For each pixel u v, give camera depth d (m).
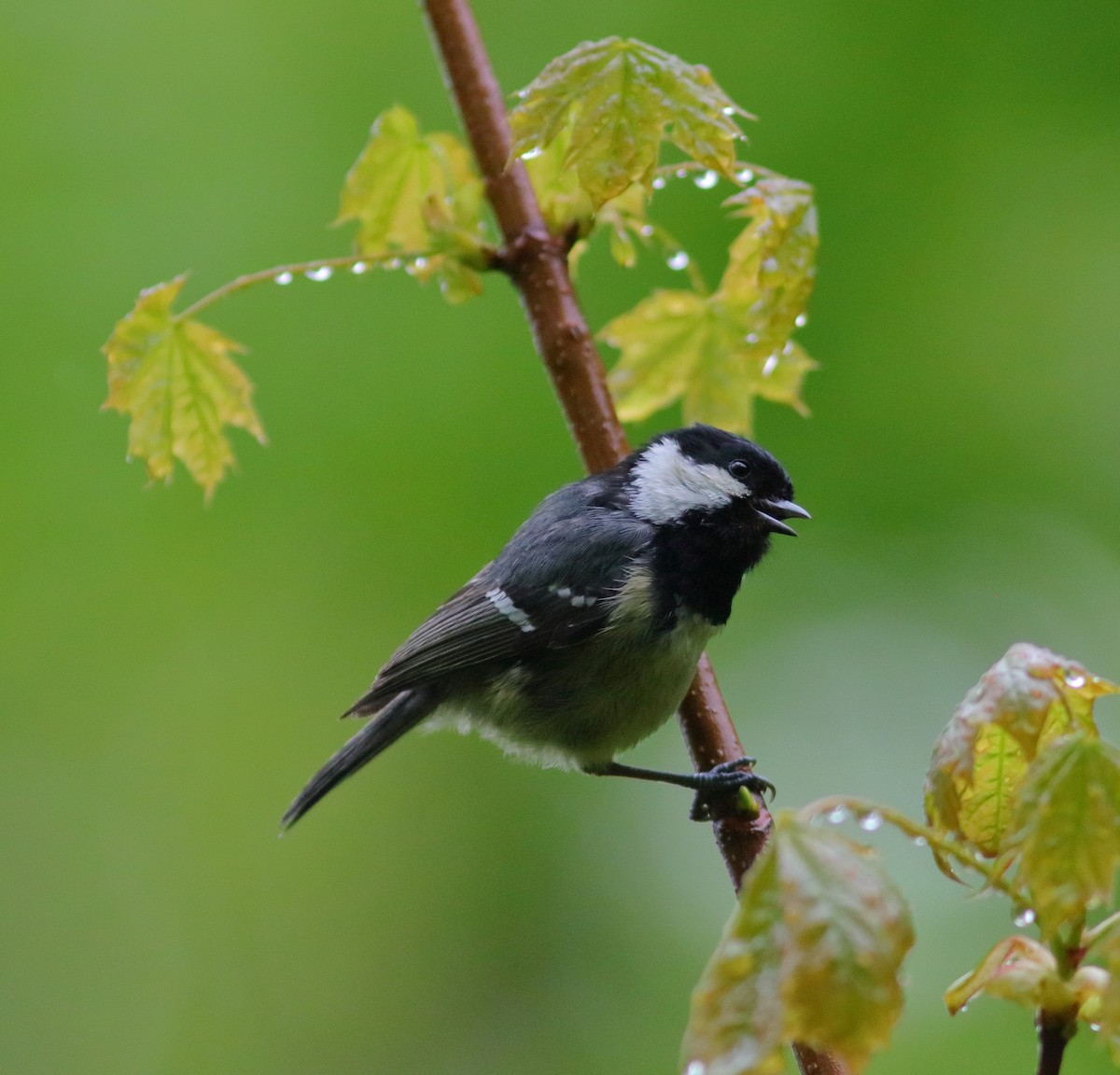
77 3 11.35
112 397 6.14
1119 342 10.34
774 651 11.29
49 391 10.95
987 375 10.55
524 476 10.73
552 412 10.88
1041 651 3.73
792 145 10.67
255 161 11.09
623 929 11.73
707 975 3.06
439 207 5.96
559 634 7.24
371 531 10.98
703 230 10.62
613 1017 11.49
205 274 10.88
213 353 6.20
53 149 11.12
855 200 10.66
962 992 3.62
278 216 10.98
